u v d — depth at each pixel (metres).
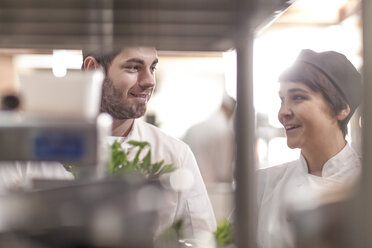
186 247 1.14
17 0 0.99
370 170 0.74
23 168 1.45
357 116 1.67
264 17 1.15
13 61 3.41
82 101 0.79
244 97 1.27
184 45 1.43
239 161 1.25
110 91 1.88
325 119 1.57
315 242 0.95
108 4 1.03
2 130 0.77
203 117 3.65
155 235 1.04
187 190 1.80
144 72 1.88
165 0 1.01
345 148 1.59
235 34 1.27
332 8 2.78
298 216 1.00
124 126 1.93
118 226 0.82
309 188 1.52
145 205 0.89
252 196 1.23
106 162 1.23
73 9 1.06
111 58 1.84
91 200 0.86
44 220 0.81
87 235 0.81
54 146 0.78
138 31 1.26
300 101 1.58
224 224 1.20
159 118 4.21
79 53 2.69
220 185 3.25
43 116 0.78
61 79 0.78
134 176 1.11
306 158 1.64
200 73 4.41
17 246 0.78
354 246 0.79
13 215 0.82
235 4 1.05
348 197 0.87
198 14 1.12
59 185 0.93
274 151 2.89
